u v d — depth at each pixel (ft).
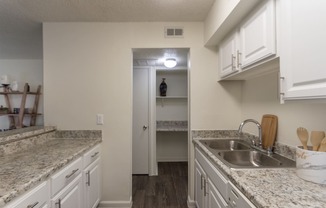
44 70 8.39
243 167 4.45
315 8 3.03
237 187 3.76
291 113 5.33
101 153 8.44
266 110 6.56
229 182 4.21
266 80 6.57
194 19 8.26
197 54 8.50
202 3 6.94
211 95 8.51
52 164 4.76
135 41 8.50
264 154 5.84
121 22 8.46
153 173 12.79
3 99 13.98
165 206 8.83
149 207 8.73
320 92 2.94
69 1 6.73
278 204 2.77
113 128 8.50
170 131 15.02
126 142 8.50
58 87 8.41
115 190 8.51
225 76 7.47
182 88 15.65
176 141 15.83
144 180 11.92
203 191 6.73
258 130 6.68
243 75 6.93
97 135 8.45
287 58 3.72
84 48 8.45
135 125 12.87
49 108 8.40
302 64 3.31
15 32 9.39
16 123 13.58
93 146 7.50
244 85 8.26
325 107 4.28
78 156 6.14
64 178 5.19
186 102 15.69
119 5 7.04
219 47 8.13
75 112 8.43
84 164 6.64
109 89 8.48
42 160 5.11
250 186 3.42
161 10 7.45
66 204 5.28
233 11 5.27
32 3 6.83
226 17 5.66
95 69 8.46
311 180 3.58
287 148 5.40
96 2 6.82
